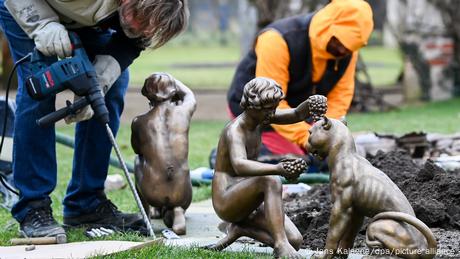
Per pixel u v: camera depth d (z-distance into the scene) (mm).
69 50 10805
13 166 11453
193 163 19828
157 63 68938
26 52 11234
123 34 11555
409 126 27828
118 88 12148
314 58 15461
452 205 11594
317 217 11359
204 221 12805
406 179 12586
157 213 12711
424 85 37250
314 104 9336
